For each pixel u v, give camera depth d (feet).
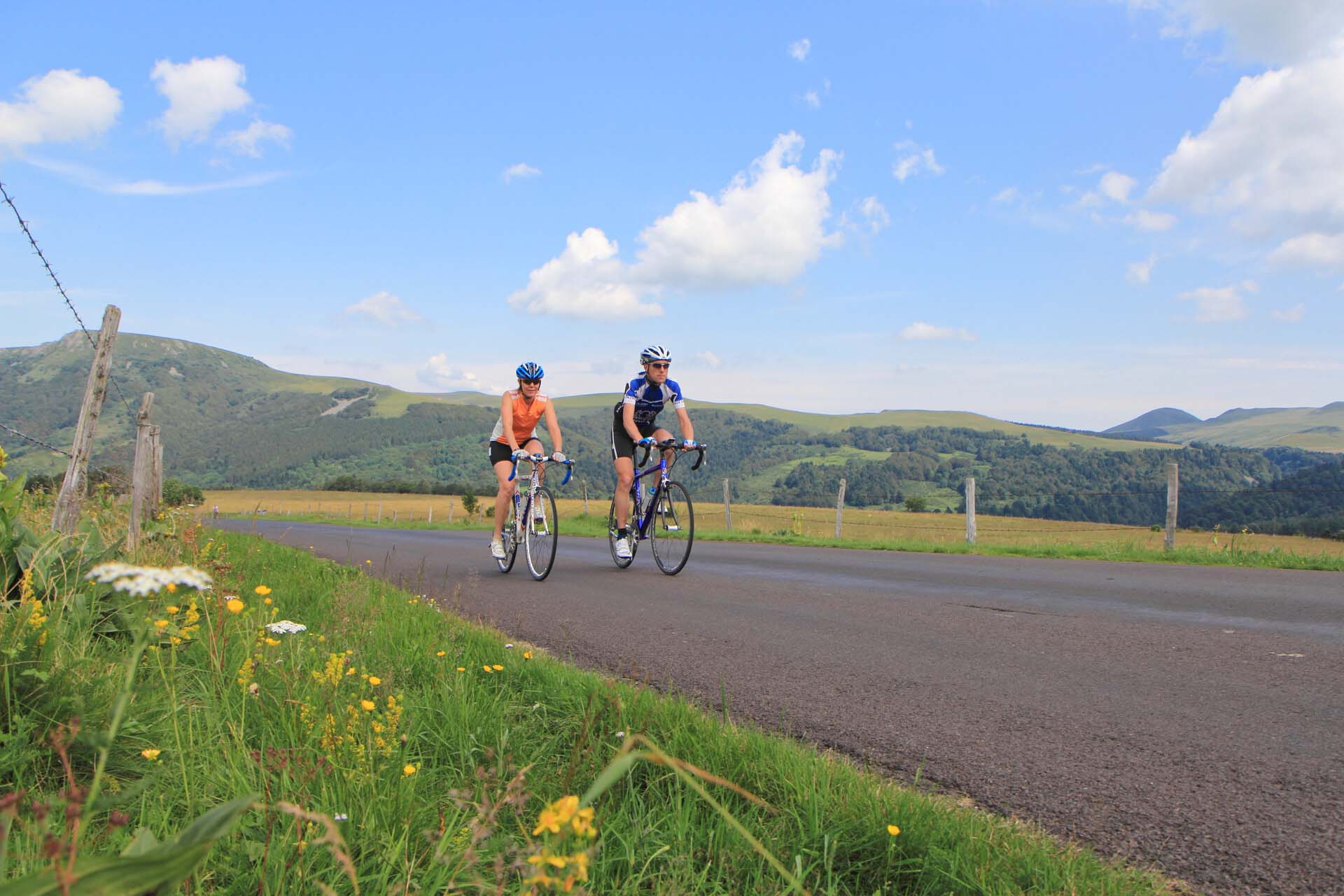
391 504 316.40
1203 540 38.73
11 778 6.76
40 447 16.85
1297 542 35.83
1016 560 33.88
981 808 8.05
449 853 5.87
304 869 5.45
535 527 27.07
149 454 26.96
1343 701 11.59
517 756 8.54
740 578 27.07
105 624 10.13
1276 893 6.35
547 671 12.24
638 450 29.25
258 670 10.41
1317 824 7.55
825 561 33.60
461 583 25.77
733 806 7.43
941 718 11.03
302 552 32.83
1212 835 7.38
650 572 28.94
